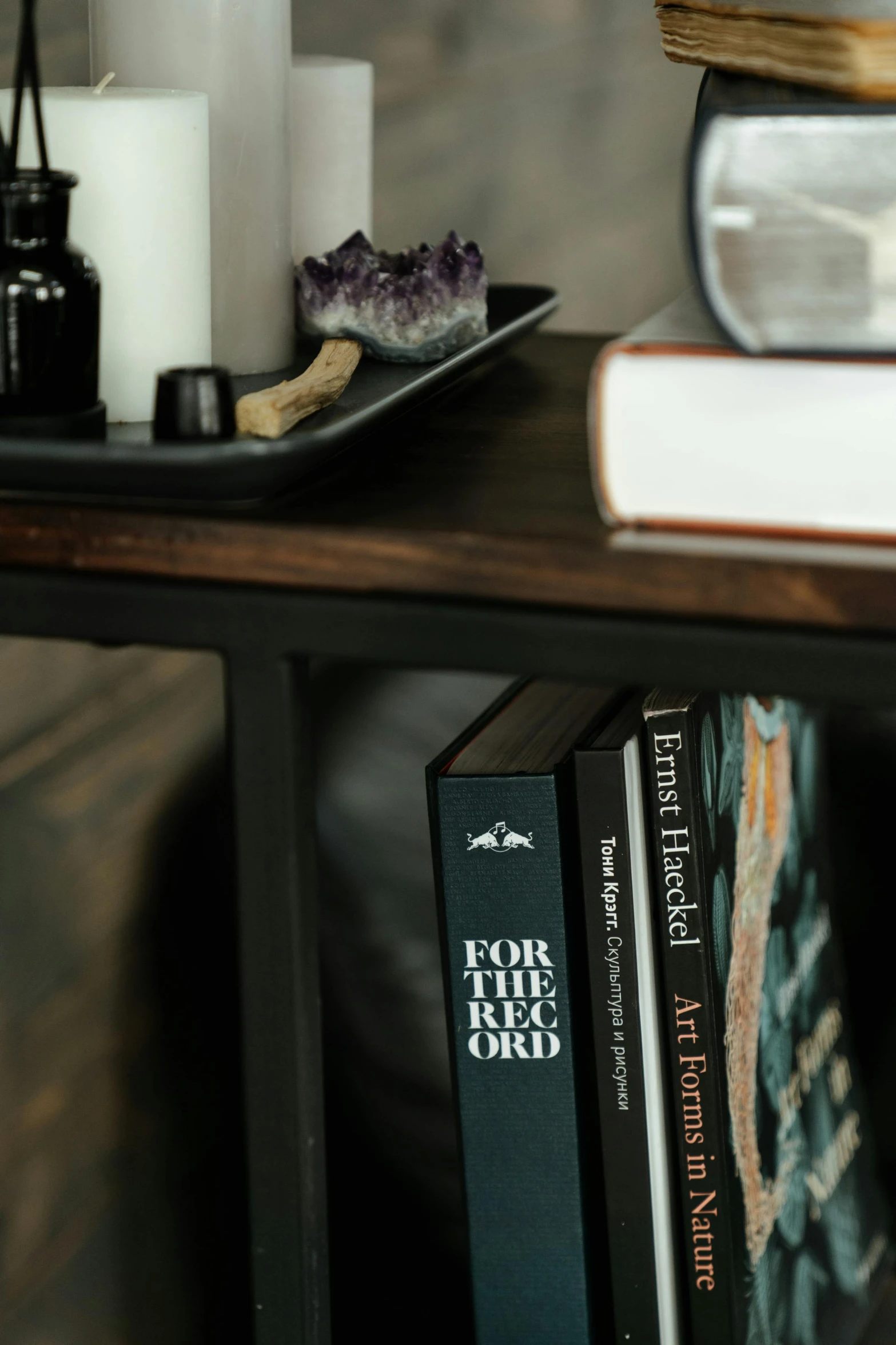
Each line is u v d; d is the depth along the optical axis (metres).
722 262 0.37
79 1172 0.64
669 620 0.39
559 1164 0.54
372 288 0.60
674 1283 0.56
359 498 0.44
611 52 1.36
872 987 0.90
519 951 0.53
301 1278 0.48
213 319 0.57
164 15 0.54
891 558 0.37
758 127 0.36
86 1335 0.64
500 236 1.16
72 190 0.46
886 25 0.36
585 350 0.75
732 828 0.57
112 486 0.42
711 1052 0.54
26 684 0.62
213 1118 0.75
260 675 0.42
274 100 0.57
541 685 0.63
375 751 0.78
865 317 0.37
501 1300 0.56
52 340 0.43
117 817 0.68
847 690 0.38
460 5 1.06
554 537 0.39
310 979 0.46
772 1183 0.61
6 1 0.62
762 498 0.39
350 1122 0.70
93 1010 0.65
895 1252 0.78
